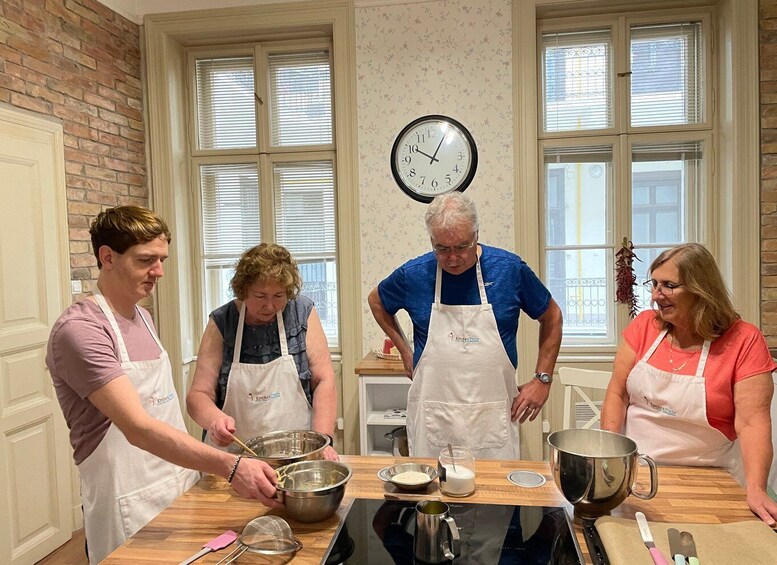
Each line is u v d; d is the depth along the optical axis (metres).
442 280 1.92
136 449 1.42
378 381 2.98
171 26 3.51
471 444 1.88
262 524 1.10
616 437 1.29
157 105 3.56
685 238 3.43
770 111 3.07
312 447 1.49
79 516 2.88
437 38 3.29
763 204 3.10
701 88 3.37
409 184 3.35
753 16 3.04
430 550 1.03
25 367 2.58
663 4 3.25
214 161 3.76
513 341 1.94
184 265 3.74
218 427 1.42
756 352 1.46
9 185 2.52
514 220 3.28
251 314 1.70
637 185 3.45
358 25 3.35
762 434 1.38
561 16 3.37
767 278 3.10
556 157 3.50
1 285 2.46
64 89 2.89
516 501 1.29
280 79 3.72
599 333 3.52
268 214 3.73
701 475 1.43
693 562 0.96
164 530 1.19
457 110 3.30
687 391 1.50
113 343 1.36
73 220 2.94
